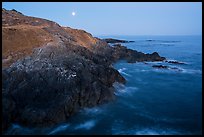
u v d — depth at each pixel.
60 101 24.19
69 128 22.72
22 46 37.75
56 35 51.41
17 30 42.53
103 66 34.53
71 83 26.47
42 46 37.62
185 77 46.09
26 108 23.27
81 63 31.31
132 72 50.25
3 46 35.84
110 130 22.59
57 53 34.59
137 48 123.56
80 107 26.36
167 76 46.84
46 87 25.91
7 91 24.34
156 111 27.53
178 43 185.00
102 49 63.62
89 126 23.30
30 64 29.20
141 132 22.23
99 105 27.73
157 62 65.19
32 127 22.27
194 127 23.31
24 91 24.91
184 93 35.22
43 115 22.48
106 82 32.62
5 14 66.31
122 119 25.05
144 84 40.16
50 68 27.86
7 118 22.00
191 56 83.06
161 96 33.47
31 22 64.94
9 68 27.83
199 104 30.22
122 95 33.25
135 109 27.95
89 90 27.45
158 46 141.00
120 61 63.97
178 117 25.84
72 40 56.25
